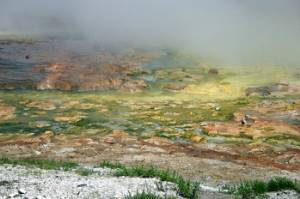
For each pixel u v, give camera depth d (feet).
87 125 186.39
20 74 261.44
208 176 127.85
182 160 144.25
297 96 231.71
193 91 245.86
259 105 217.56
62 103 216.13
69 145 159.12
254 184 87.40
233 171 134.10
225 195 80.28
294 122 192.54
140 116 201.05
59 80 248.52
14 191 73.77
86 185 78.89
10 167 96.07
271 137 174.50
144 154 150.10
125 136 172.65
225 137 174.91
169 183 84.94
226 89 248.93
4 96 224.33
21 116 196.03
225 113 206.69
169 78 268.62
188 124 190.60
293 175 131.85
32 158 141.90
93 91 241.14
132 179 87.45
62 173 93.66
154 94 238.68
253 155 154.51
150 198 70.33
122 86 246.88
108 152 151.53
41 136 169.37
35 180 82.58
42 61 293.84
